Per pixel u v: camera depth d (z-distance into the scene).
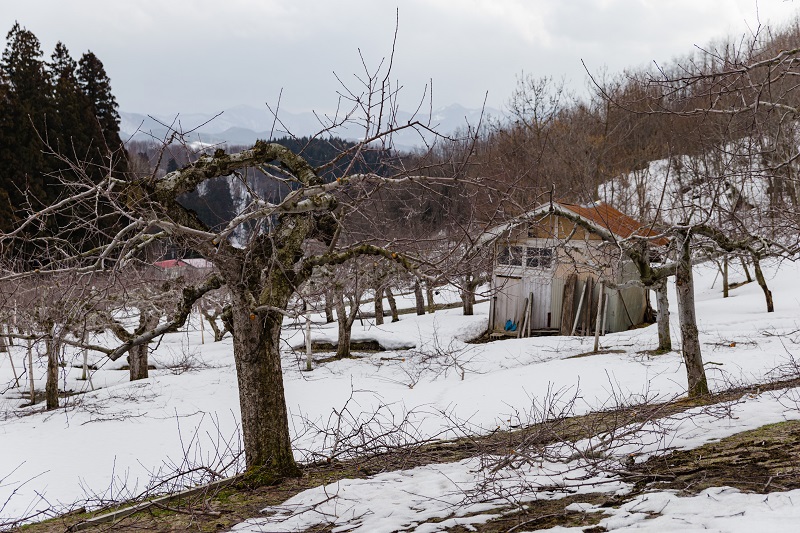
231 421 19.56
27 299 14.66
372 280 20.83
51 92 39.81
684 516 6.23
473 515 7.24
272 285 9.50
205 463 15.05
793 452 8.05
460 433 14.93
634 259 13.75
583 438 10.34
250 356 9.56
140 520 8.39
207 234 8.13
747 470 7.58
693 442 9.08
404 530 7.02
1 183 32.84
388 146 8.85
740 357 19.73
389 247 10.30
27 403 24.55
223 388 23.88
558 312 29.78
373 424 17.06
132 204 8.84
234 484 9.39
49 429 19.38
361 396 21.00
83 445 17.56
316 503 8.17
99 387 27.27
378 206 11.27
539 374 21.30
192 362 30.03
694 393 13.75
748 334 23.80
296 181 9.86
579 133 36.50
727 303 31.17
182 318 10.09
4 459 16.61
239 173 9.27
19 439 18.45
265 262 9.62
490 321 30.94
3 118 34.38
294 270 9.74
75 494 13.77
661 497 6.83
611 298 29.14
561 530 6.36
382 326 33.78
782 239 17.84
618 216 26.66
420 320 34.78
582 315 29.12
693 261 15.88
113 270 7.96
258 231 9.03
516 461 9.27
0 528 9.09
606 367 21.19
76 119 37.62
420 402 19.66
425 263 9.61
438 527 6.93
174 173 9.13
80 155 36.31
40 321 14.01
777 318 26.16
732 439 9.05
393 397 20.66
